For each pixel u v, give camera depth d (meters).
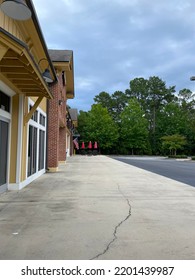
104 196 8.41
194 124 52.44
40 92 9.58
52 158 15.99
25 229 5.14
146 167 21.05
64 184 10.83
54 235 4.80
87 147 55.28
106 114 58.75
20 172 9.55
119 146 61.16
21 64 6.57
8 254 3.98
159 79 78.50
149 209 6.80
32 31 8.52
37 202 7.47
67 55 17.06
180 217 6.09
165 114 66.44
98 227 5.29
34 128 12.36
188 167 22.69
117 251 4.11
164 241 4.56
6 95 8.89
